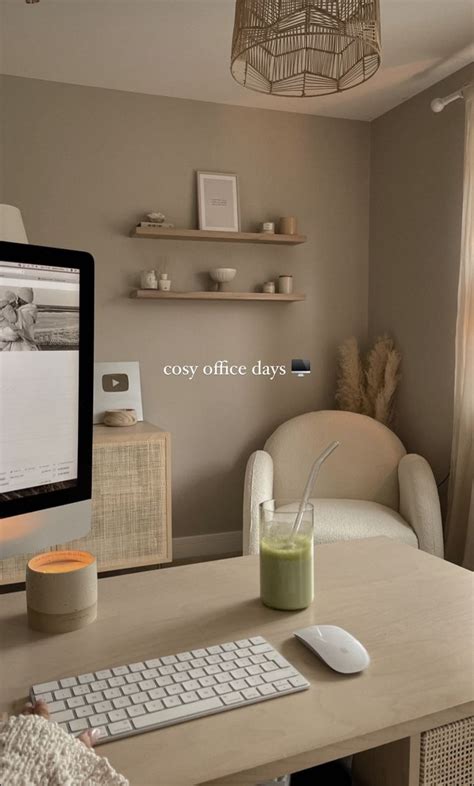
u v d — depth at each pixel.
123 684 0.80
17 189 3.17
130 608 1.06
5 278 0.91
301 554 1.04
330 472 3.20
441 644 0.92
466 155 2.90
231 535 3.68
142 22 2.60
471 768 0.80
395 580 1.18
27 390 0.95
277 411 3.75
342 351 3.69
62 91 3.22
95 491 2.85
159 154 3.41
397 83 3.25
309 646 0.90
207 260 3.53
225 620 1.01
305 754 0.68
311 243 3.75
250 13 1.60
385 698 0.78
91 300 1.05
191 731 0.72
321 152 3.73
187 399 3.55
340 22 1.54
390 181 3.65
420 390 3.45
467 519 2.96
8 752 0.58
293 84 1.89
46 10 2.49
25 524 0.96
